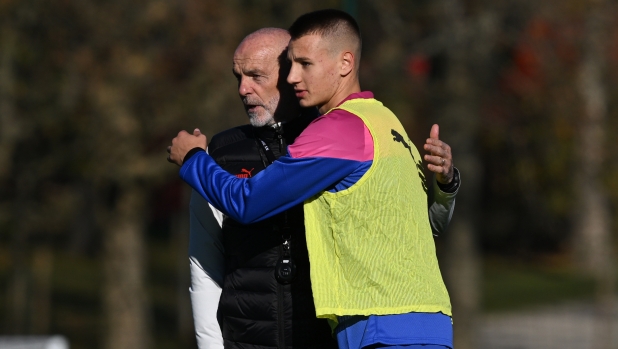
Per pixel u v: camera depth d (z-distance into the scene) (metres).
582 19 48.53
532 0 48.31
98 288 99.12
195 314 13.93
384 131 12.52
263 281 13.13
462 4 50.84
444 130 52.41
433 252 12.62
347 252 12.16
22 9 46.97
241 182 12.42
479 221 115.00
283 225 13.12
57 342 30.09
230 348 13.48
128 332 58.41
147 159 51.94
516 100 52.12
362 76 49.66
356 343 12.16
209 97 48.72
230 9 47.97
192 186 12.81
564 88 49.81
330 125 12.32
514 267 118.88
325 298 12.14
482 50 49.78
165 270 116.44
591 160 52.06
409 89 50.66
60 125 51.31
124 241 58.09
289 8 47.28
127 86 49.06
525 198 57.34
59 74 49.91
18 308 68.19
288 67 13.44
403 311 11.98
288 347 13.11
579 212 114.88
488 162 59.59
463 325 59.47
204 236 13.89
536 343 68.69
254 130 13.80
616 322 64.62
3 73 48.66
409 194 12.48
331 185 12.38
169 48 48.94
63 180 57.94
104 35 48.38
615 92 50.25
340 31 12.70
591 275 111.56
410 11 50.78
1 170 51.25
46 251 69.38
